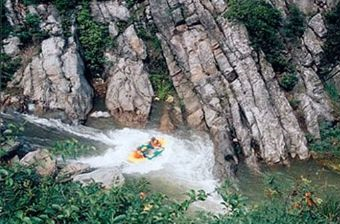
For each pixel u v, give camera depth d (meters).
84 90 21.39
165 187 17.48
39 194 6.22
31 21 22.53
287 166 20.00
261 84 21.48
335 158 20.47
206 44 22.72
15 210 5.84
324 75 23.77
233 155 19.55
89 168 16.30
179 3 23.78
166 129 20.81
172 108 21.81
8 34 22.27
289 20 23.88
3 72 21.27
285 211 7.82
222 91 21.62
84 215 5.98
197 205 15.86
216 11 23.16
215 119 20.86
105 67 22.89
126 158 18.81
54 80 21.03
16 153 15.73
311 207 8.16
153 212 6.07
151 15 24.09
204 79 22.00
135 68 22.45
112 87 21.73
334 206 8.27
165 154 19.30
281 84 22.50
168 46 23.44
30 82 21.00
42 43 21.84
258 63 22.14
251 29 22.50
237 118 20.77
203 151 19.73
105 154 18.88
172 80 22.77
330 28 23.88
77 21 23.47
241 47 22.06
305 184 10.73
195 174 18.41
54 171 11.42
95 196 6.07
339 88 23.53
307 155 20.50
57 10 23.61
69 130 19.98
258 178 18.83
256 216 7.31
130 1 24.69
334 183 18.98
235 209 6.71
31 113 20.39
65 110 20.58
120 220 5.79
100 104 21.83
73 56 21.75
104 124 20.81
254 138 20.48
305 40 23.72
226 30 22.52
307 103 22.08
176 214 6.21
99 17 23.91
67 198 6.21
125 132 20.48
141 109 21.39
